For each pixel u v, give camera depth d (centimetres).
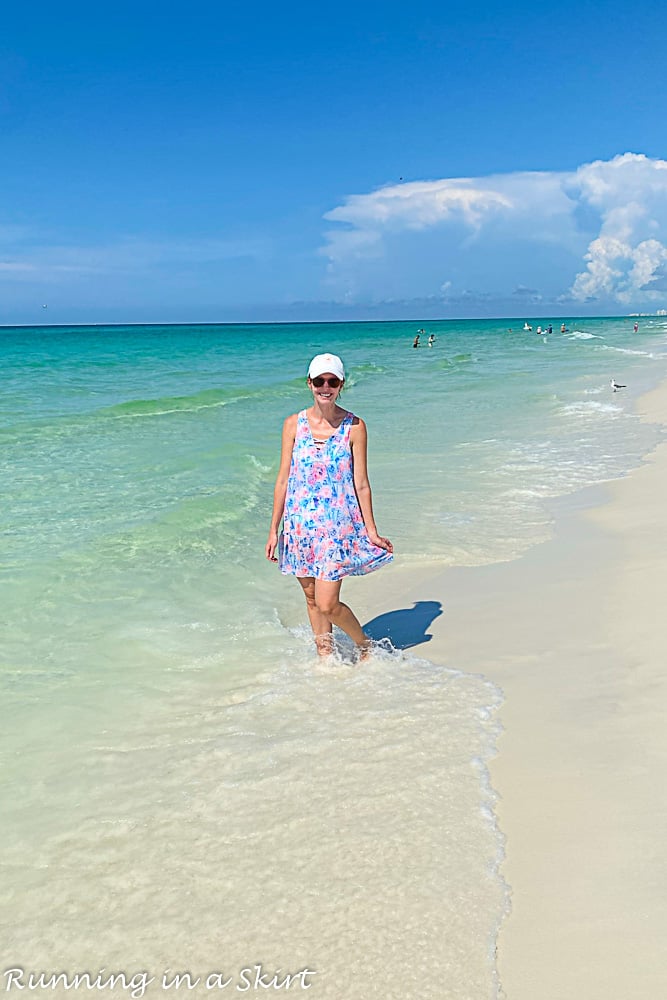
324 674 479
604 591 582
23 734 414
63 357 4612
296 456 477
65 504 886
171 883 300
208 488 973
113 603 604
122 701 451
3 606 588
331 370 446
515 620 546
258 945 268
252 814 338
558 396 1989
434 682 459
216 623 568
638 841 305
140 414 1747
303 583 492
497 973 250
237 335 11456
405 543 738
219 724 420
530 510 845
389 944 264
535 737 388
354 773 365
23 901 294
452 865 299
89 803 352
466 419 1602
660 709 403
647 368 2902
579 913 272
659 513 784
